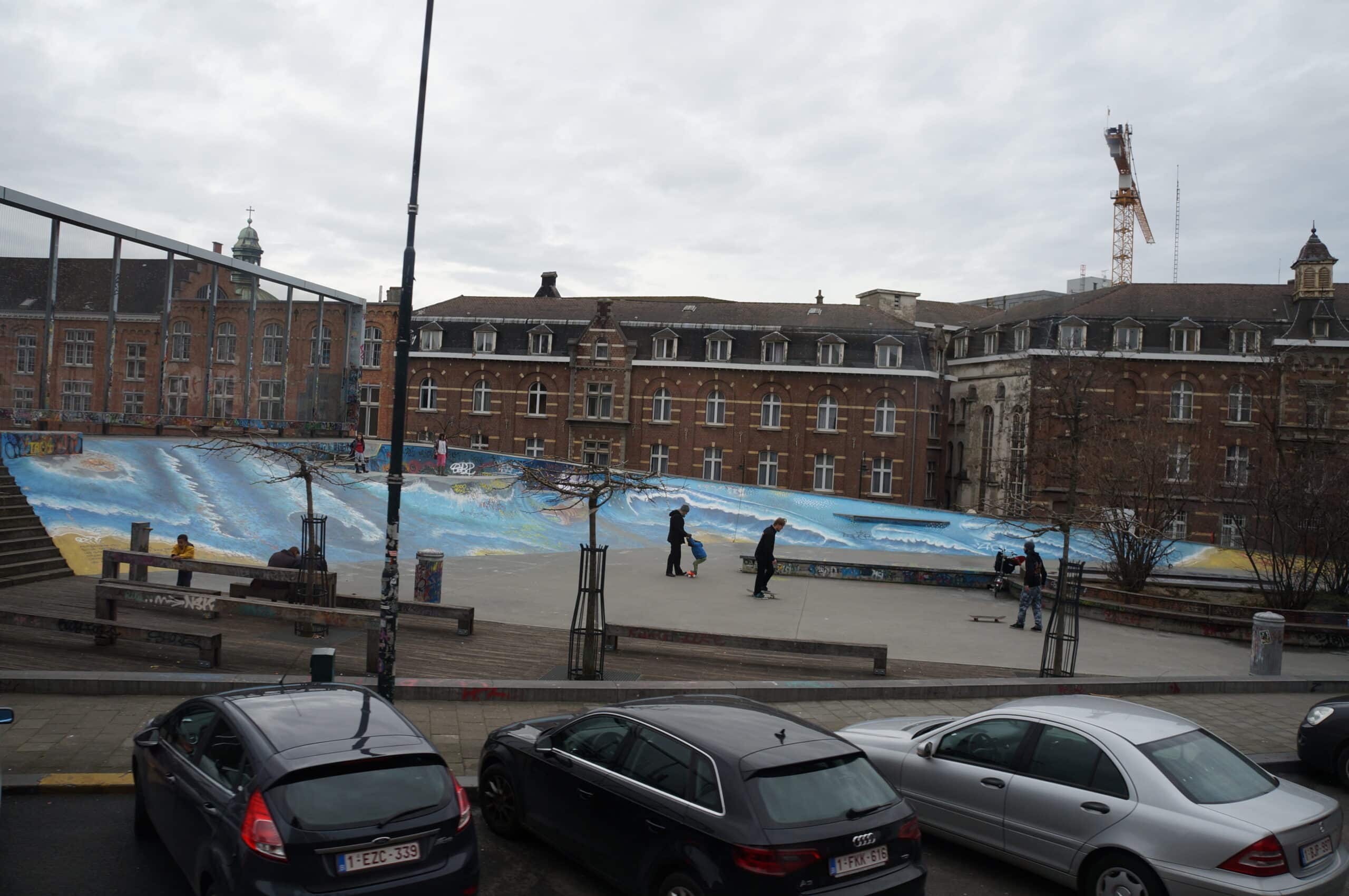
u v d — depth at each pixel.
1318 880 5.91
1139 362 47.81
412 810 5.21
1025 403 49.28
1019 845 6.92
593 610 12.38
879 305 64.31
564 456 51.12
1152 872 6.13
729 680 13.30
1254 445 46.28
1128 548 23.95
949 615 20.80
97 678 10.33
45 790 7.73
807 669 14.32
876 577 25.89
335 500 26.52
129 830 7.15
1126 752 6.60
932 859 7.50
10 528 17.98
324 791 5.10
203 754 5.86
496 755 7.50
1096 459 33.84
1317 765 9.99
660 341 51.38
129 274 27.48
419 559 16.92
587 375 51.09
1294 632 19.14
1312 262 47.50
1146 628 20.55
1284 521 24.69
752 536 36.56
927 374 48.50
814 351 49.91
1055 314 49.72
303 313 36.53
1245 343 47.22
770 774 5.54
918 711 11.80
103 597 12.97
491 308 54.31
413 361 52.84
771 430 49.84
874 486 49.06
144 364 28.00
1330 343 45.34
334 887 4.86
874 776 5.94
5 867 6.39
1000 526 36.59
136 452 23.97
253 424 33.25
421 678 11.87
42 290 24.53
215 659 11.88
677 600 20.38
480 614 17.14
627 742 6.39
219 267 31.39
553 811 6.78
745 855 5.19
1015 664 15.66
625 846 6.04
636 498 36.56
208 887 5.36
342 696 6.30
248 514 23.73
